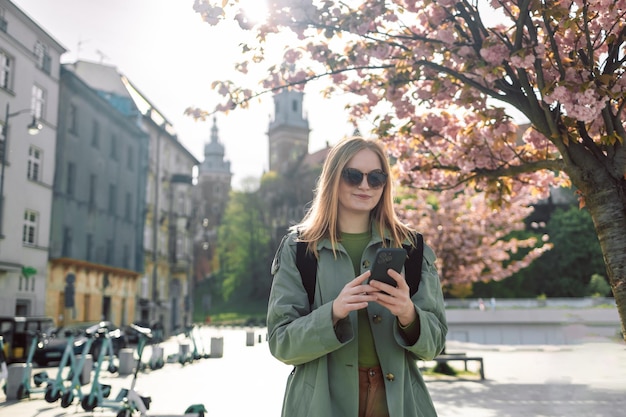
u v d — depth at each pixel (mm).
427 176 9195
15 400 10906
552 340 36750
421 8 7328
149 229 45969
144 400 7688
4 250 25953
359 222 2371
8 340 19344
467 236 19141
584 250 60188
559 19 5723
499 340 37438
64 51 31219
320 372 2162
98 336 9656
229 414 9234
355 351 2168
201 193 142875
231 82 7738
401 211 19312
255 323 71812
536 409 9188
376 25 7258
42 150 29453
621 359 10867
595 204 5820
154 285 46500
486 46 6195
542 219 68875
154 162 47125
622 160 5812
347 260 2283
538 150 8148
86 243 34625
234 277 99125
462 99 6879
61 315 31062
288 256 2330
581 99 5668
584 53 6391
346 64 7176
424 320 2111
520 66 5824
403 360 2191
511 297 59031
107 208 37656
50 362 19828
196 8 6414
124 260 40781
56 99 30750
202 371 16797
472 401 10398
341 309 2012
